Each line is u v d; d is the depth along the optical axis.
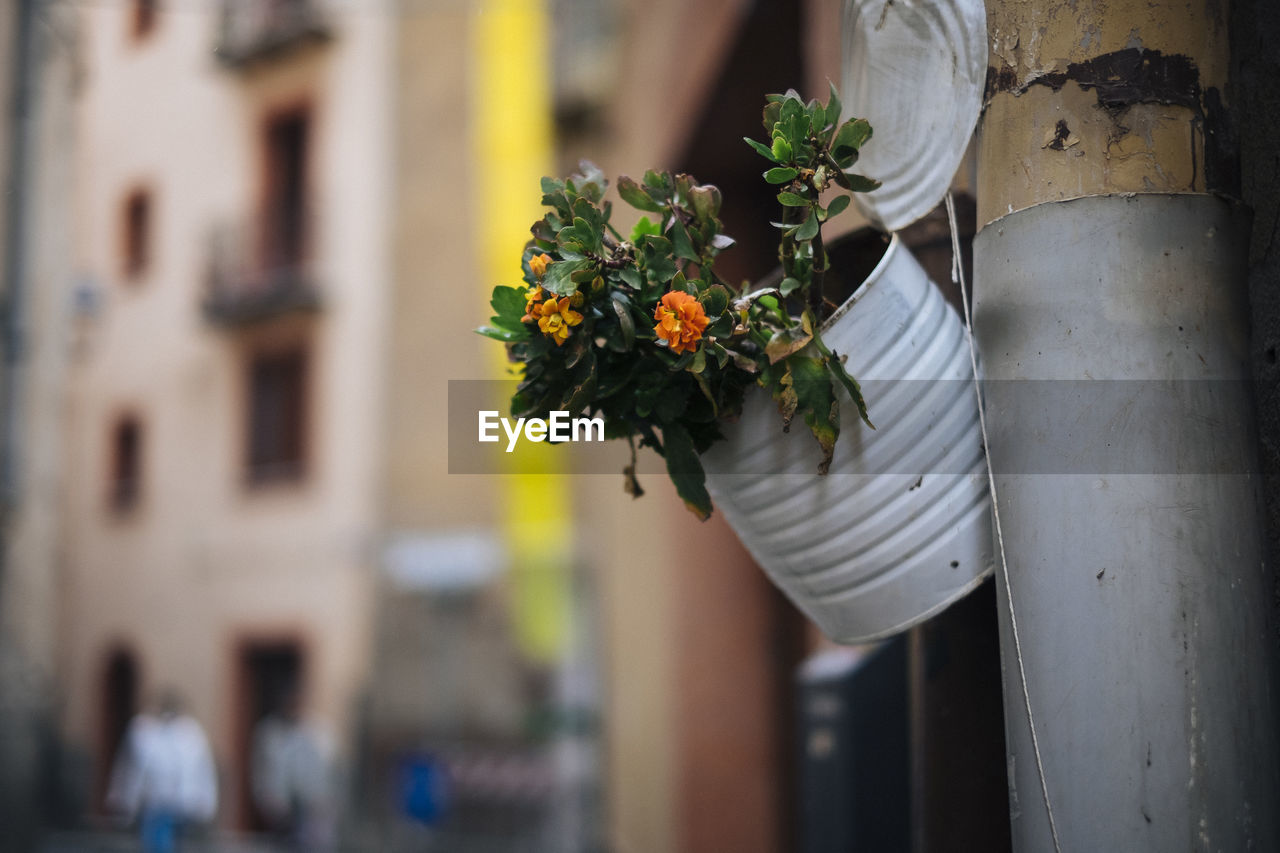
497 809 13.73
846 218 2.85
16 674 8.87
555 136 12.80
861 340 1.55
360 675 15.71
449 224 15.71
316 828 13.60
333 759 14.28
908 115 1.79
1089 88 1.52
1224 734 1.35
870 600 1.62
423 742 15.09
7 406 8.73
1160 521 1.39
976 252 1.61
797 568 1.66
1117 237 1.46
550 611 14.19
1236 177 1.54
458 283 15.57
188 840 15.77
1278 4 1.61
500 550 14.77
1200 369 1.43
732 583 7.83
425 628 15.30
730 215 7.37
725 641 7.76
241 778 16.48
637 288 1.51
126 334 18.45
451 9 15.95
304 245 16.80
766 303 1.58
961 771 1.89
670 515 8.13
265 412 17.12
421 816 13.38
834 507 1.60
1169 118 1.50
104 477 18.41
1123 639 1.38
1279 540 1.56
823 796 3.08
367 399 16.08
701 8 6.65
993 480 1.53
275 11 17.28
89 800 17.19
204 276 17.52
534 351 1.56
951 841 1.89
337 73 16.86
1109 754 1.37
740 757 7.61
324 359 16.55
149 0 17.66
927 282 1.66
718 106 6.68
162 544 17.72
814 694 3.14
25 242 8.84
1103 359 1.44
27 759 8.96
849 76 1.96
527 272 1.57
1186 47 1.51
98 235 18.61
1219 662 1.37
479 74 15.51
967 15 1.66
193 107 18.14
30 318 8.87
